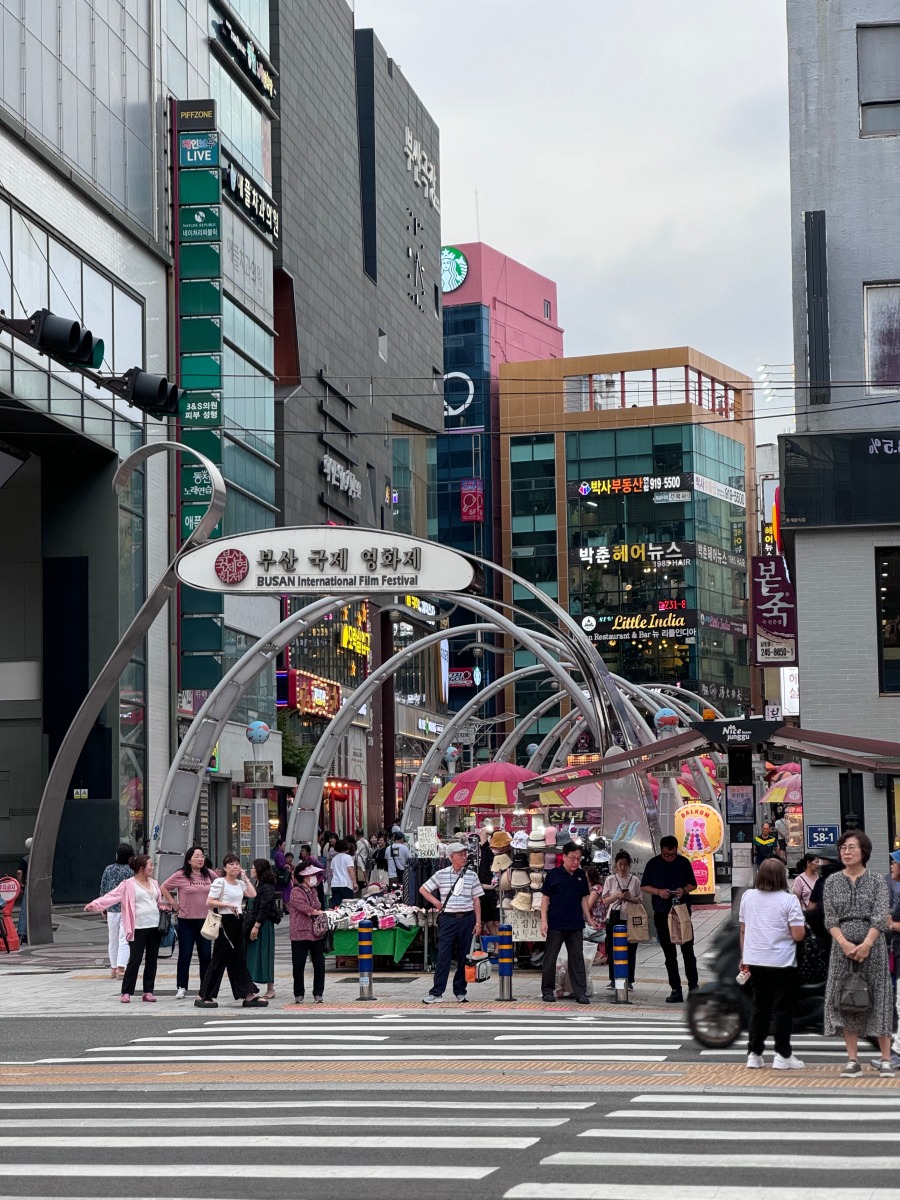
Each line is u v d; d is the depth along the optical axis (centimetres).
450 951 1989
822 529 2659
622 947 1952
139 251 4538
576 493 11712
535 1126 1050
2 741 4344
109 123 4344
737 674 11762
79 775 4231
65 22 4075
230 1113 1135
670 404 11562
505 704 11588
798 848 3756
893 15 2741
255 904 2023
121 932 2373
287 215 6341
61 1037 1691
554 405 11912
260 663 2748
